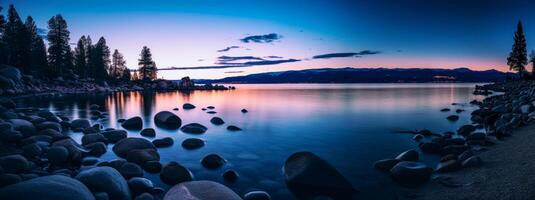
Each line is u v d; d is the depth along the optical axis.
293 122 18.52
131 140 10.30
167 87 87.62
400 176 7.49
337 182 7.10
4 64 57.59
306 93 59.97
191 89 85.75
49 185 4.87
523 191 5.27
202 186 5.78
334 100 37.78
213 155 9.10
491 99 30.72
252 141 12.69
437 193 6.21
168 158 9.82
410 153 8.89
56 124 13.34
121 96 49.59
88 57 86.06
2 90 45.12
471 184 6.27
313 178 7.24
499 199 5.21
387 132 14.70
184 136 13.80
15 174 6.55
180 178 7.41
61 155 8.69
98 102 35.91
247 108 27.83
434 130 15.18
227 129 15.81
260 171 8.41
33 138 10.36
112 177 6.17
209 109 27.02
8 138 10.16
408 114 22.34
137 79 96.44
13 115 14.48
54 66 69.56
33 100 38.06
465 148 9.57
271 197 6.66
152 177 7.68
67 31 70.56
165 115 18.17
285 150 11.03
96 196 5.56
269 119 20.03
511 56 74.81
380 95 49.19
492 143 9.96
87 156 9.67
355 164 9.05
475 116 18.48
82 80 74.44
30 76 58.00
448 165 7.63
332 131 15.16
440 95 47.62
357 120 19.28
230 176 7.80
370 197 6.56
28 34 68.50
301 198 6.62
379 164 8.57
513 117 14.11
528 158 7.18
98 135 11.41
